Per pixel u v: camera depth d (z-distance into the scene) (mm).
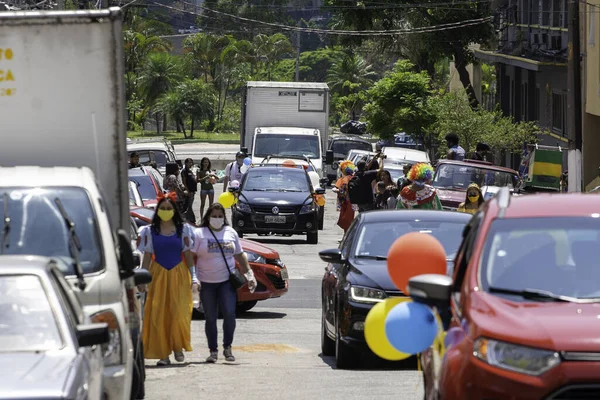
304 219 71750
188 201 79000
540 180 81375
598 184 92688
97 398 16828
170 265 29984
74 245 20562
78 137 24281
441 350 16469
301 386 26672
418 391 25594
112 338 20062
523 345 14477
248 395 25406
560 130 109312
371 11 128750
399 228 31500
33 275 16906
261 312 45000
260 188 73750
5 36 23938
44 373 14641
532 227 17234
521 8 118938
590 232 17062
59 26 24000
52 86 24156
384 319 17891
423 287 16875
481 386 14594
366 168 67875
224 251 30719
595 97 89625
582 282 16172
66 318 16422
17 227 20688
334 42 138375
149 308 30172
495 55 122250
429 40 128500
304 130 100375
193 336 38062
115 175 24484
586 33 92375
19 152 24312
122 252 21078
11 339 15992
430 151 126000
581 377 14062
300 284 53625
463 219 31766
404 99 124188
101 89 24203
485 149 72188
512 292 16078
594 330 14477
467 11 127375
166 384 27312
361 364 31125
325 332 32938
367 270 29688
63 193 21250
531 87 123562
